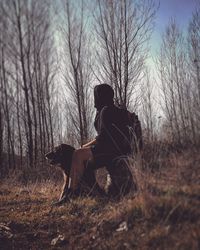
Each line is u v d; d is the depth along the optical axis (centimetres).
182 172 491
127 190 552
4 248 533
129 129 565
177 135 573
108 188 592
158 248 398
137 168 503
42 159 1148
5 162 1191
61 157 625
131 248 420
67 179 632
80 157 593
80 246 477
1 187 947
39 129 1183
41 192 797
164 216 438
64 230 530
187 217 421
